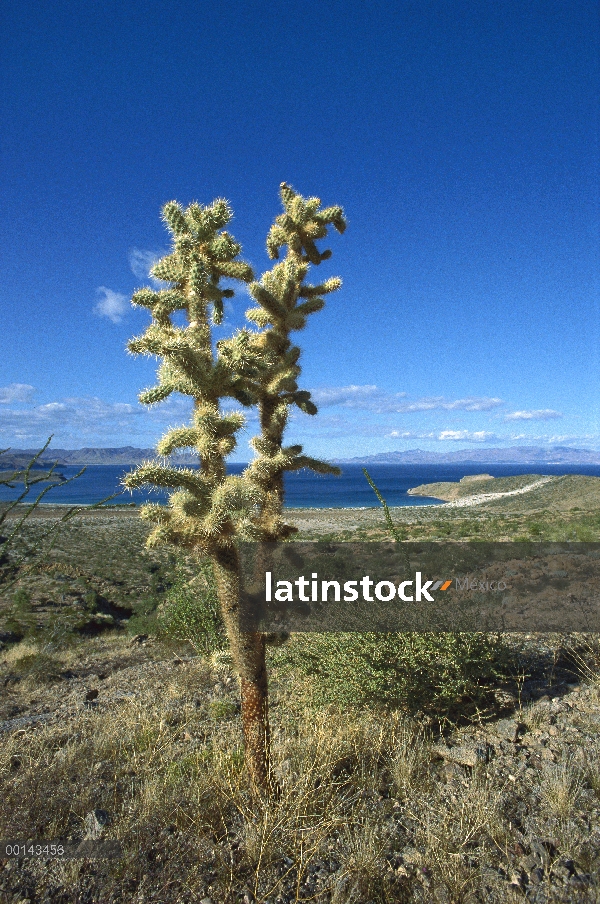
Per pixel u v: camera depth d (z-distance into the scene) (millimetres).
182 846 3000
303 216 3879
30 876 2844
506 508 48969
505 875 2666
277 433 3520
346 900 2570
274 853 2938
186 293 3471
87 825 3240
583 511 32094
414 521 38188
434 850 2805
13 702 7027
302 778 3375
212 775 3672
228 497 2904
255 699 3379
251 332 3369
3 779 3779
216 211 3398
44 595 16969
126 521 45844
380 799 3422
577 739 3887
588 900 2424
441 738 4152
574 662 5355
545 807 3143
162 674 7441
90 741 4605
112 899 2662
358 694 4398
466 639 4324
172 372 3307
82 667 9375
